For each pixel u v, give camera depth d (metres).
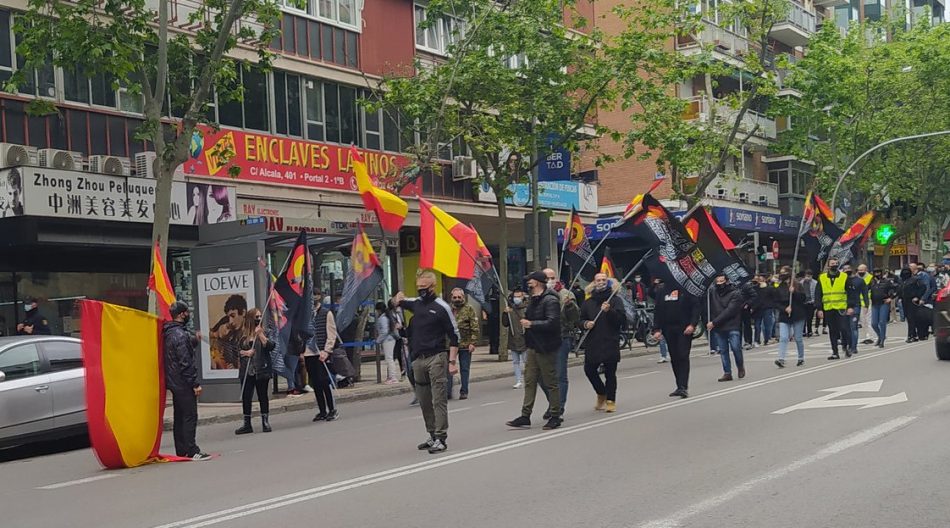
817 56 36.16
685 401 13.72
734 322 16.50
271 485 8.78
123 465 10.67
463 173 28.84
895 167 41.03
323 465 9.84
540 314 11.76
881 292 23.08
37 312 17.86
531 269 24.09
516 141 22.72
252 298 15.84
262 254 15.87
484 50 22.03
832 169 40.06
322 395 14.70
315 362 14.66
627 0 38.75
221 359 16.00
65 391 12.36
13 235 17.27
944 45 37.31
